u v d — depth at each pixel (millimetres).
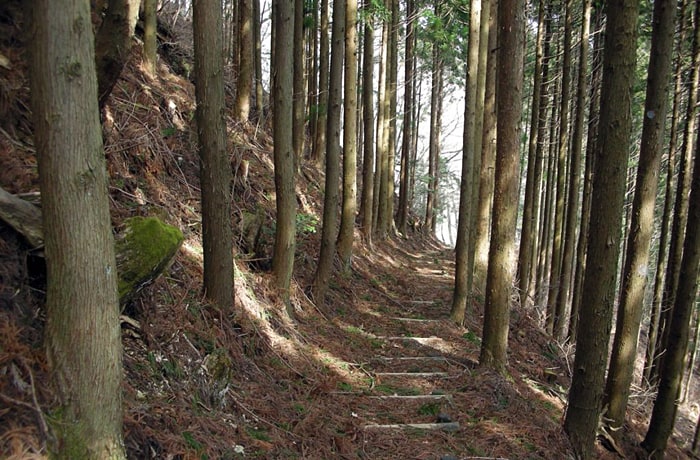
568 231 11414
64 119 2346
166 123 7781
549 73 14883
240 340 5605
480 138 11125
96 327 2504
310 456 4281
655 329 10625
